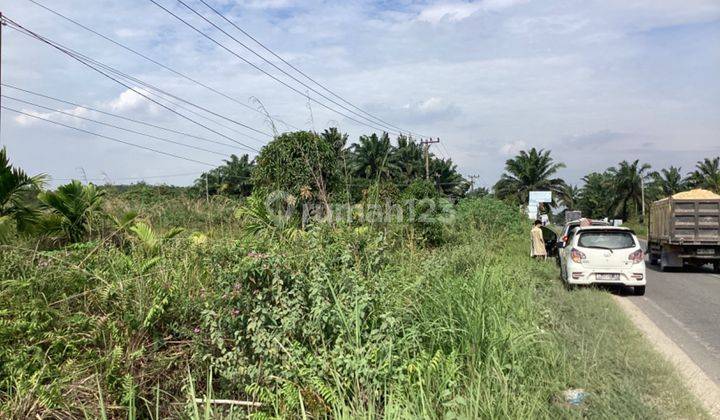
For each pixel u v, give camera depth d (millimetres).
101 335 4855
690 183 71000
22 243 8461
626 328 7695
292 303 4668
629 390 4938
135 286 5238
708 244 18703
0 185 9289
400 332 5117
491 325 5504
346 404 4262
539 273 13930
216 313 4715
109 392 4320
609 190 84938
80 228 10078
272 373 4465
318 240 6086
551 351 5758
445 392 4211
